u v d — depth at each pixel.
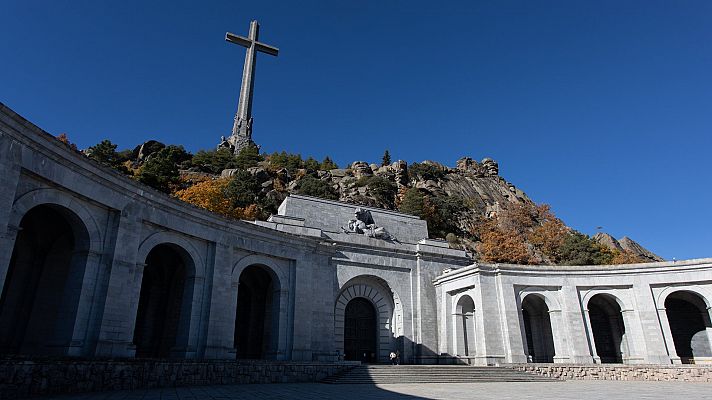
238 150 108.12
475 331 36.16
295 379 25.81
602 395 19.27
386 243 41.91
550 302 36.69
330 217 42.19
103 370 17.95
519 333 34.84
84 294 19.94
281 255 30.50
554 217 85.31
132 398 15.45
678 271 34.94
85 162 20.06
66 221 22.39
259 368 24.30
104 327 20.09
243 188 71.69
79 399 14.83
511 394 19.58
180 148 97.94
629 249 93.44
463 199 108.19
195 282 25.58
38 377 15.83
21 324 21.45
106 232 21.31
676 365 30.75
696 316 37.28
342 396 18.00
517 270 36.62
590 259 64.62
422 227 45.97
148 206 23.27
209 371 22.03
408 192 89.19
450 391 21.02
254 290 35.00
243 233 28.52
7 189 16.75
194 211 25.58
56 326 19.73
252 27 116.44
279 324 29.56
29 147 17.84
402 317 40.53
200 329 25.25
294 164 105.88
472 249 77.19
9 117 16.86
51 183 18.83
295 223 38.44
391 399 17.00
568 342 35.47
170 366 20.50
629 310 35.91
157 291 30.50
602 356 39.53
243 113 111.88
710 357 35.28
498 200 120.69
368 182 93.81
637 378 31.50
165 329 29.47
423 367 29.50
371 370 28.06
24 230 22.44
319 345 31.47
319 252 33.09
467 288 38.16
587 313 36.44
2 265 16.53
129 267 21.64
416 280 41.84
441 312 40.72
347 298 40.00
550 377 31.41
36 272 22.36
